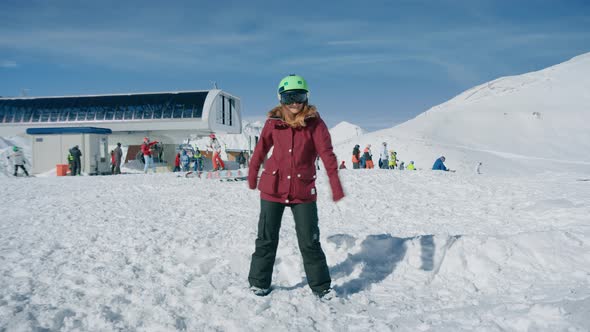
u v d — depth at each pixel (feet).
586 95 408.26
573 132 307.78
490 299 9.52
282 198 9.99
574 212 18.65
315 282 10.07
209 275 11.38
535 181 33.60
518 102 411.75
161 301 9.61
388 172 44.24
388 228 18.20
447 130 321.73
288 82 9.80
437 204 25.18
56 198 31.76
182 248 13.51
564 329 7.04
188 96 123.65
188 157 86.94
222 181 41.88
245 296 9.86
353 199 27.14
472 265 11.72
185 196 30.68
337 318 8.79
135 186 38.17
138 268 11.80
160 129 120.67
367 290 10.78
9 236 16.62
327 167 9.82
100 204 27.17
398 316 8.80
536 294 9.34
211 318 8.83
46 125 126.41
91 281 10.77
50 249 14.03
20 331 7.82
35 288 10.26
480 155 212.23
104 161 83.10
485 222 19.16
